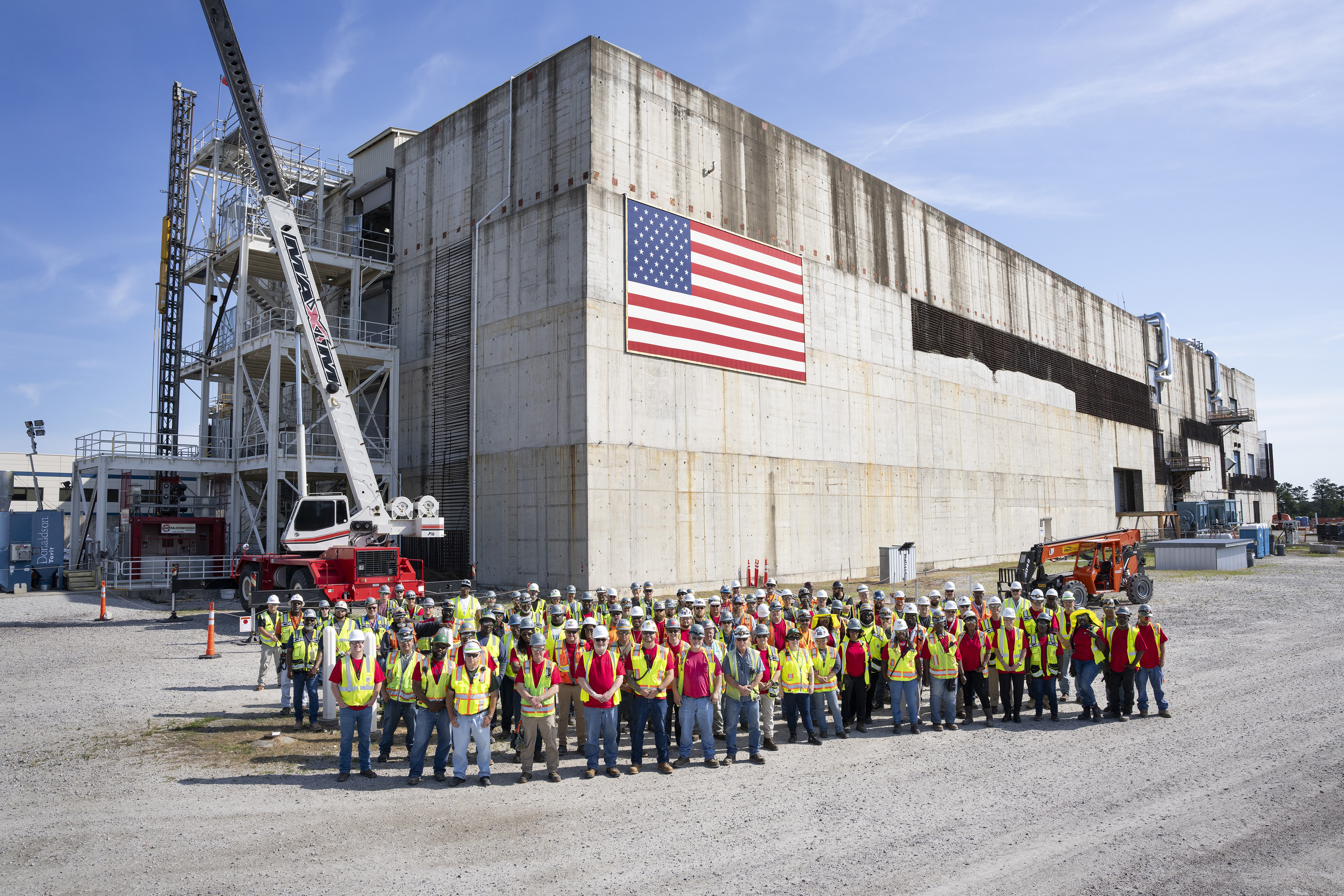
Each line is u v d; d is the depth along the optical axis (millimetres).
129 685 16016
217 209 38531
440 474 35281
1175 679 16406
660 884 7238
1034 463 56219
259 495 36844
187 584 32750
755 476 34562
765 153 36750
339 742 12352
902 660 12992
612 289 30141
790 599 14977
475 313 33969
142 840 8328
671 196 32500
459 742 10242
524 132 32719
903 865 7629
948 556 46156
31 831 8570
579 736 12180
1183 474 81125
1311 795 9500
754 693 11359
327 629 13203
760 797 9742
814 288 38438
